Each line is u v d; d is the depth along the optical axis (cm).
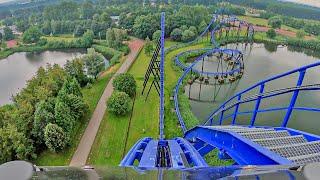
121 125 5006
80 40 10644
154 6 15262
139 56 8888
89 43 10581
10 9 16888
